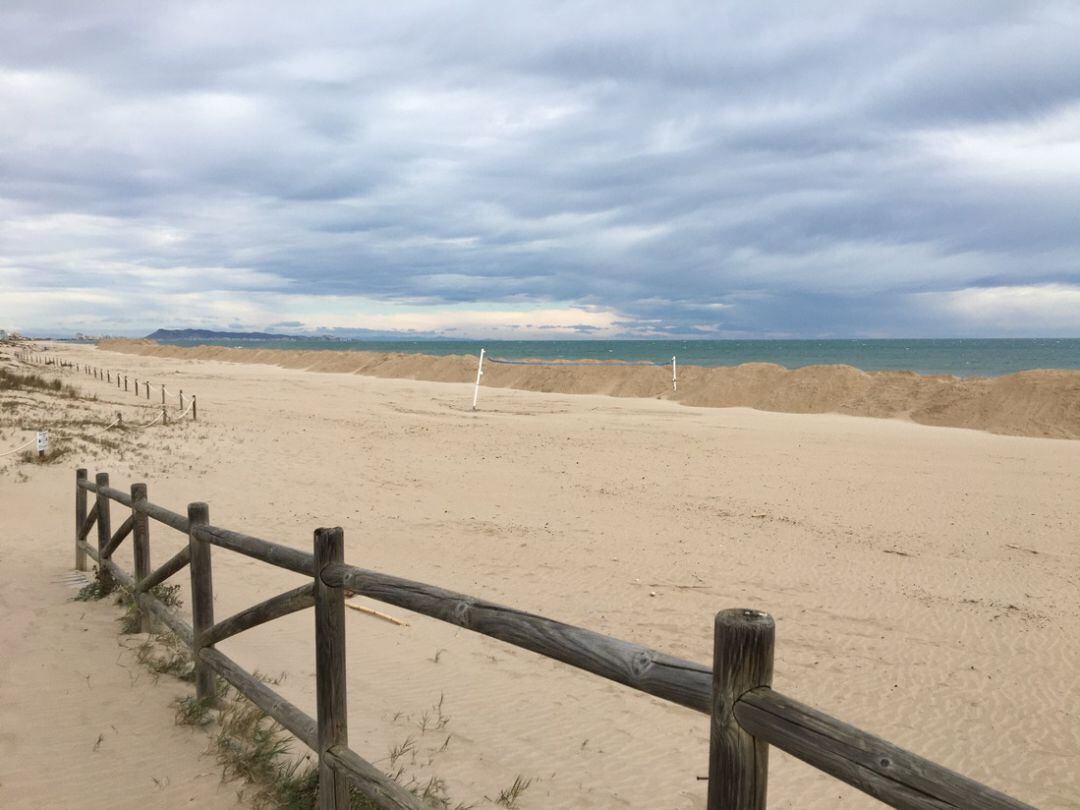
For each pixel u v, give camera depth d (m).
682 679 2.13
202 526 5.02
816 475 19.20
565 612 8.94
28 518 11.77
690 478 18.45
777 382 41.28
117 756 4.41
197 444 20.83
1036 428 29.89
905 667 7.66
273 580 9.16
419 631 7.81
